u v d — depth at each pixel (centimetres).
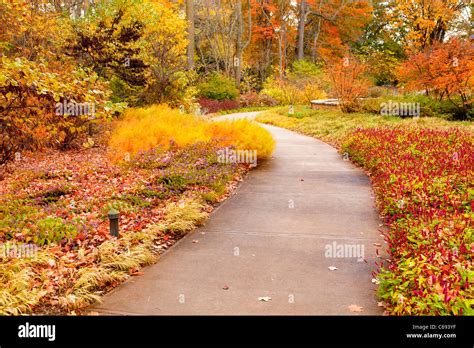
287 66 5441
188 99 2311
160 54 2197
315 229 738
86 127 1533
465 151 1062
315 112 2655
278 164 1330
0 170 1165
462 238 546
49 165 1284
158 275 561
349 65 2434
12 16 1408
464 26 2961
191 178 1025
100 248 603
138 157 1260
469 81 1973
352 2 5441
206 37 4569
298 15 5734
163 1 3192
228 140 1369
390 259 593
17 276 498
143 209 826
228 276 554
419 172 879
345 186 1037
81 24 1867
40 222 701
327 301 481
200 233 731
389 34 5016
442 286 416
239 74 4356
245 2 5344
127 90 2139
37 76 591
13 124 709
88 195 934
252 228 750
